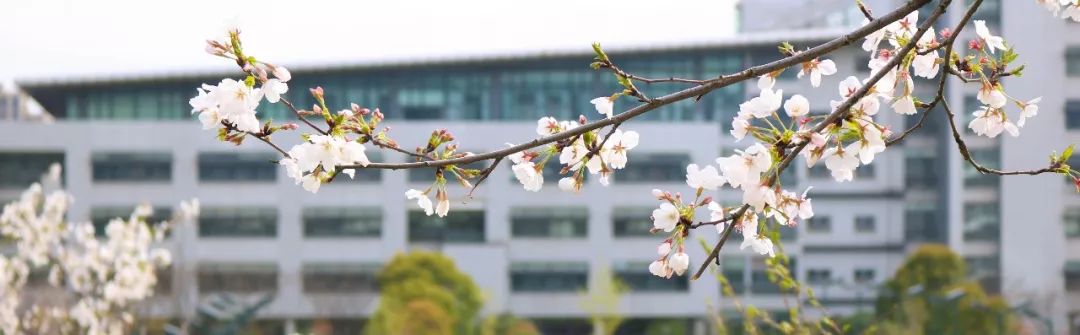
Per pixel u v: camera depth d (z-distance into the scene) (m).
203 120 2.90
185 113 48.22
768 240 3.05
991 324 28.52
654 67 47.56
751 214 3.05
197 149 46.31
